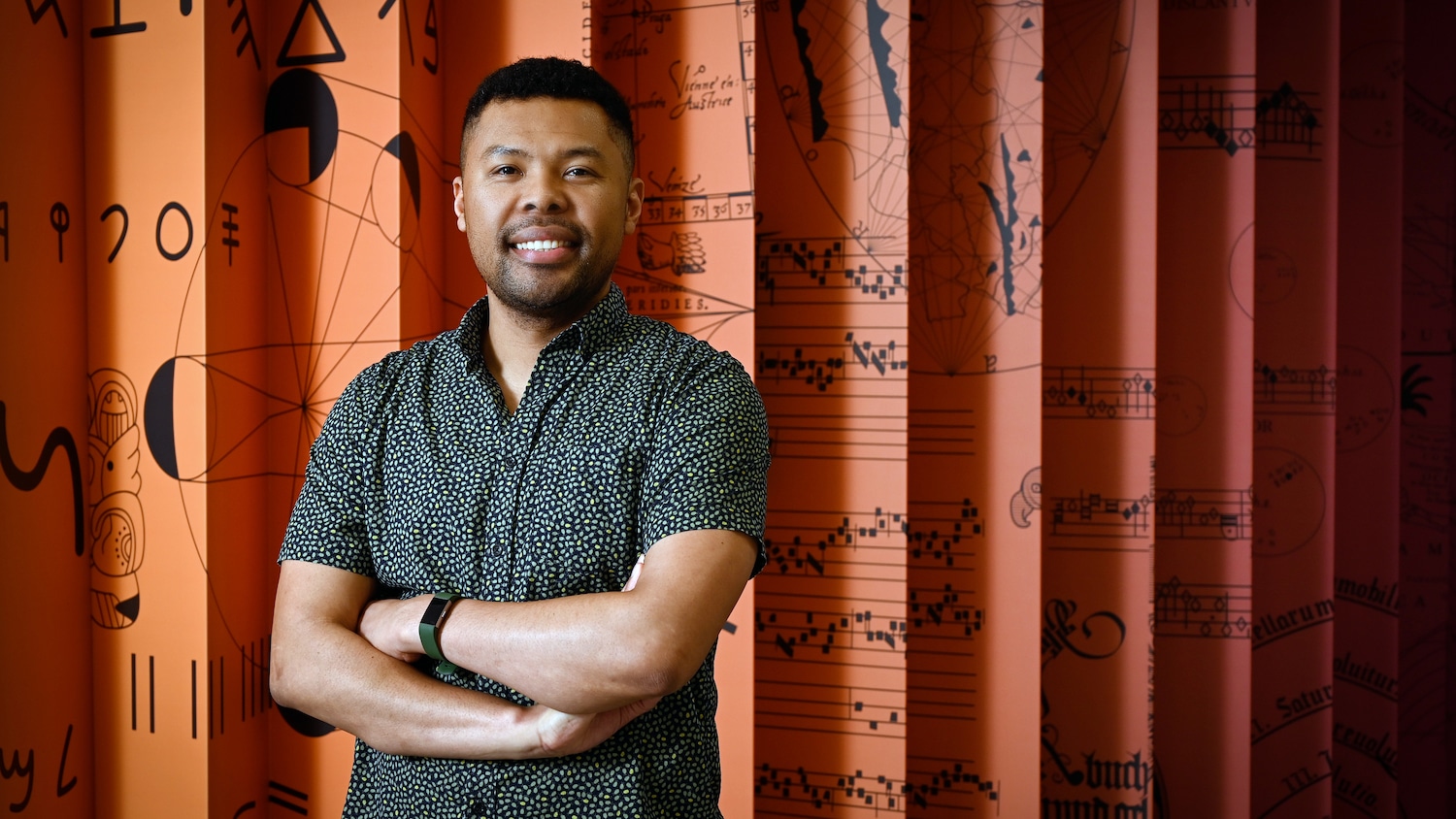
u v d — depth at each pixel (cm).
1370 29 261
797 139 214
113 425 188
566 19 201
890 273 211
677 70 206
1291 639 250
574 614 91
